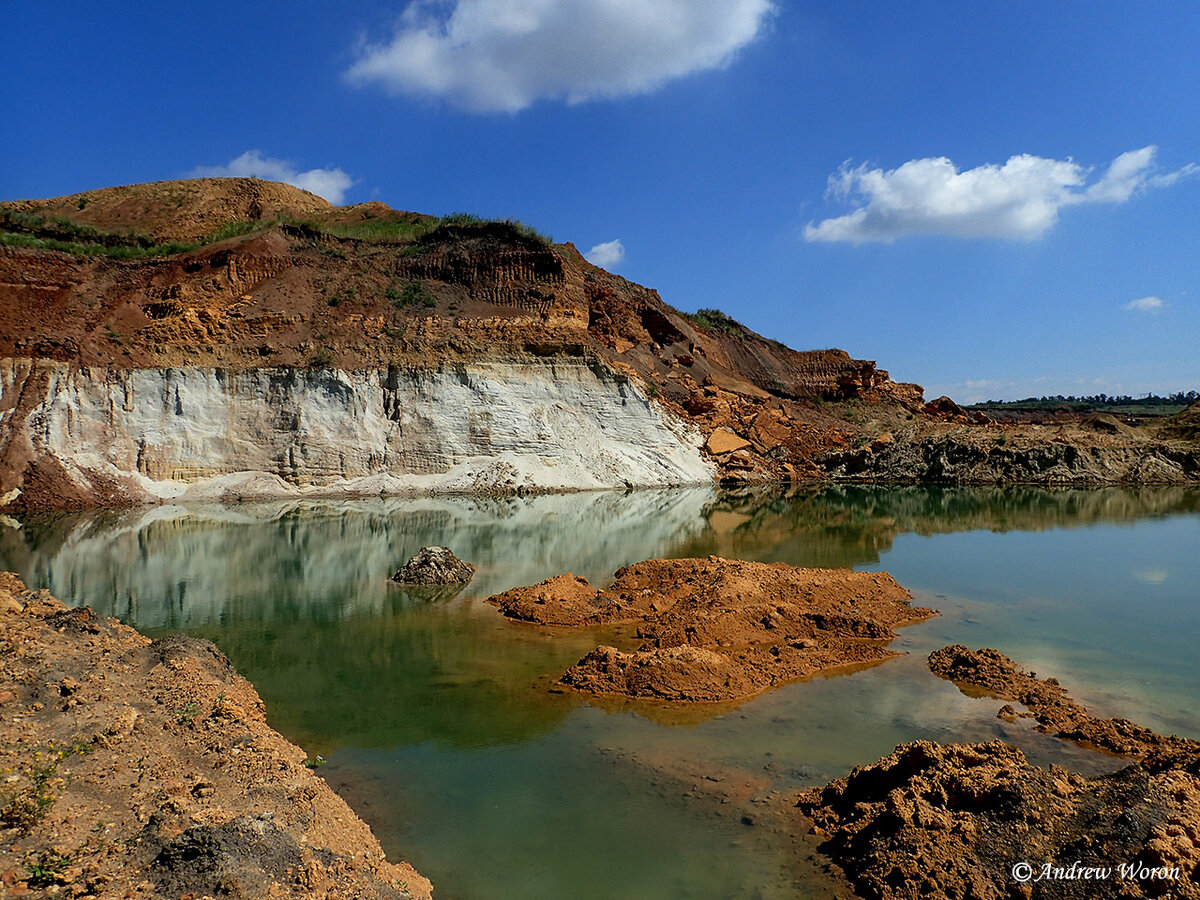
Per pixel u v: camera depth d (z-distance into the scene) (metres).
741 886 6.34
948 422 61.53
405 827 7.30
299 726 9.73
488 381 38.44
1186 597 16.41
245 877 5.03
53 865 4.82
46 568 18.77
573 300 44.69
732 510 31.36
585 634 13.70
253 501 32.00
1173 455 45.09
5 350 31.03
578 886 6.37
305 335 38.00
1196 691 10.77
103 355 32.97
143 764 6.71
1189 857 5.53
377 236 47.50
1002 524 27.66
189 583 17.44
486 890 6.30
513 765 8.63
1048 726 9.56
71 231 42.53
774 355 64.25
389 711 10.23
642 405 42.81
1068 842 6.07
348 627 14.09
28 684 7.86
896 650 12.86
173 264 38.47
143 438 32.06
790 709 10.27
